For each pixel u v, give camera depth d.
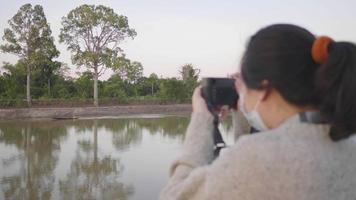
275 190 0.96
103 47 35.19
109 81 40.06
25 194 7.90
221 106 1.27
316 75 1.01
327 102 1.00
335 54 0.98
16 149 13.44
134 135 17.16
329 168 1.00
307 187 0.96
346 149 1.07
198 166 1.15
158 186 8.40
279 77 1.04
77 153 12.56
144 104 35.28
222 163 1.02
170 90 36.66
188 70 39.97
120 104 34.62
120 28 35.16
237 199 0.97
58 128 20.17
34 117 27.31
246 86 1.13
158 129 19.55
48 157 11.91
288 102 1.07
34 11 30.39
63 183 8.75
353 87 0.97
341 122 0.99
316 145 1.01
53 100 32.16
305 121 1.06
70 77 41.00
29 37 30.36
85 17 34.06
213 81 1.27
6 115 26.58
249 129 1.33
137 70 44.38
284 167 0.96
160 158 11.46
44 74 35.59
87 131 18.81
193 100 1.31
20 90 33.59
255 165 0.97
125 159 11.40
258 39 1.08
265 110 1.10
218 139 1.27
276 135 1.02
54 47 31.75
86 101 33.44
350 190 1.06
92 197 7.68
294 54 1.03
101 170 10.05
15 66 33.59
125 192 7.96
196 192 1.05
